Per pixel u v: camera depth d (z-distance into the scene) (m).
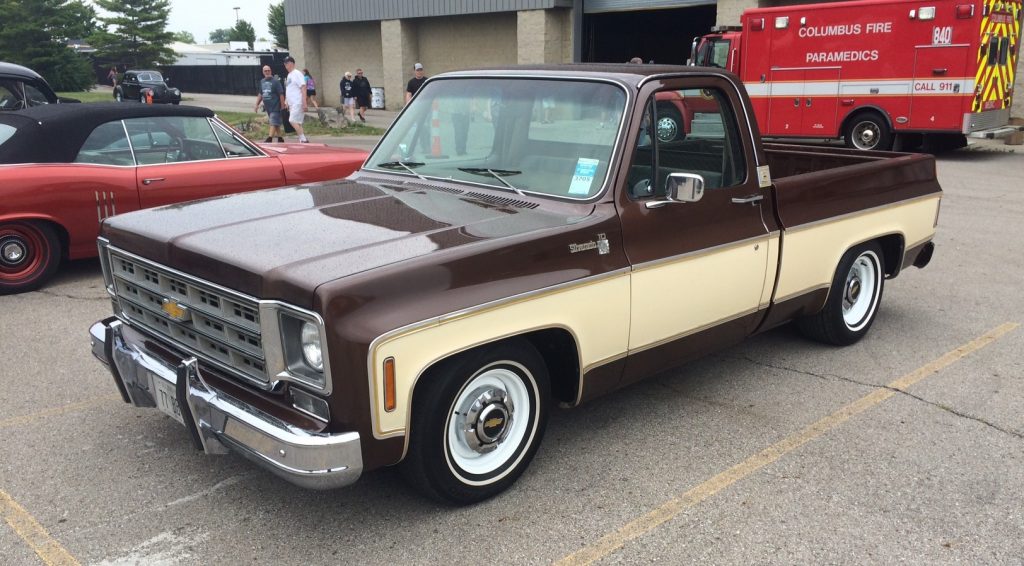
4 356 5.44
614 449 4.18
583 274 3.63
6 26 51.84
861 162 6.10
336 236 3.40
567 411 4.65
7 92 11.25
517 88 4.29
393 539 3.38
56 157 6.88
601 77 4.04
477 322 3.26
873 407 4.72
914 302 6.80
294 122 17.73
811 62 16.19
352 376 2.95
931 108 14.99
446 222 3.60
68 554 3.26
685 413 4.62
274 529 3.45
